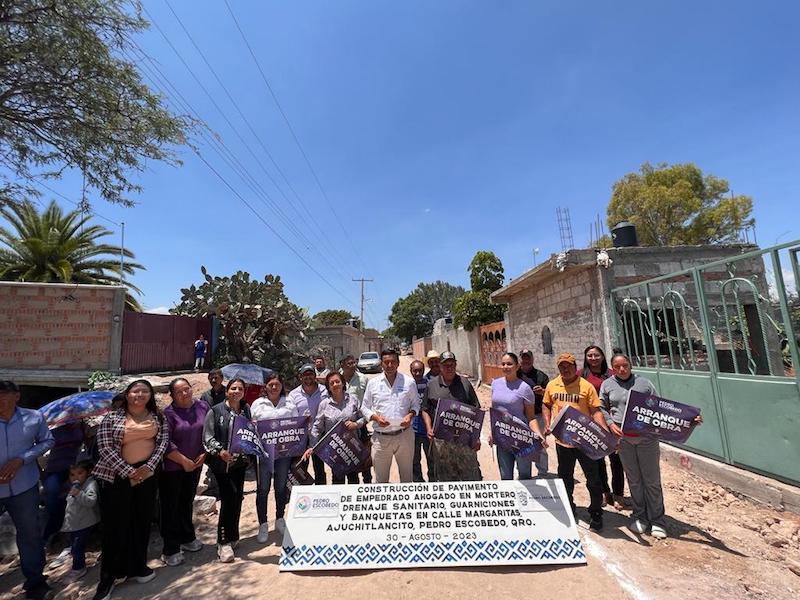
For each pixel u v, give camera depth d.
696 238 26.23
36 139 7.21
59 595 3.91
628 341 8.13
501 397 4.90
